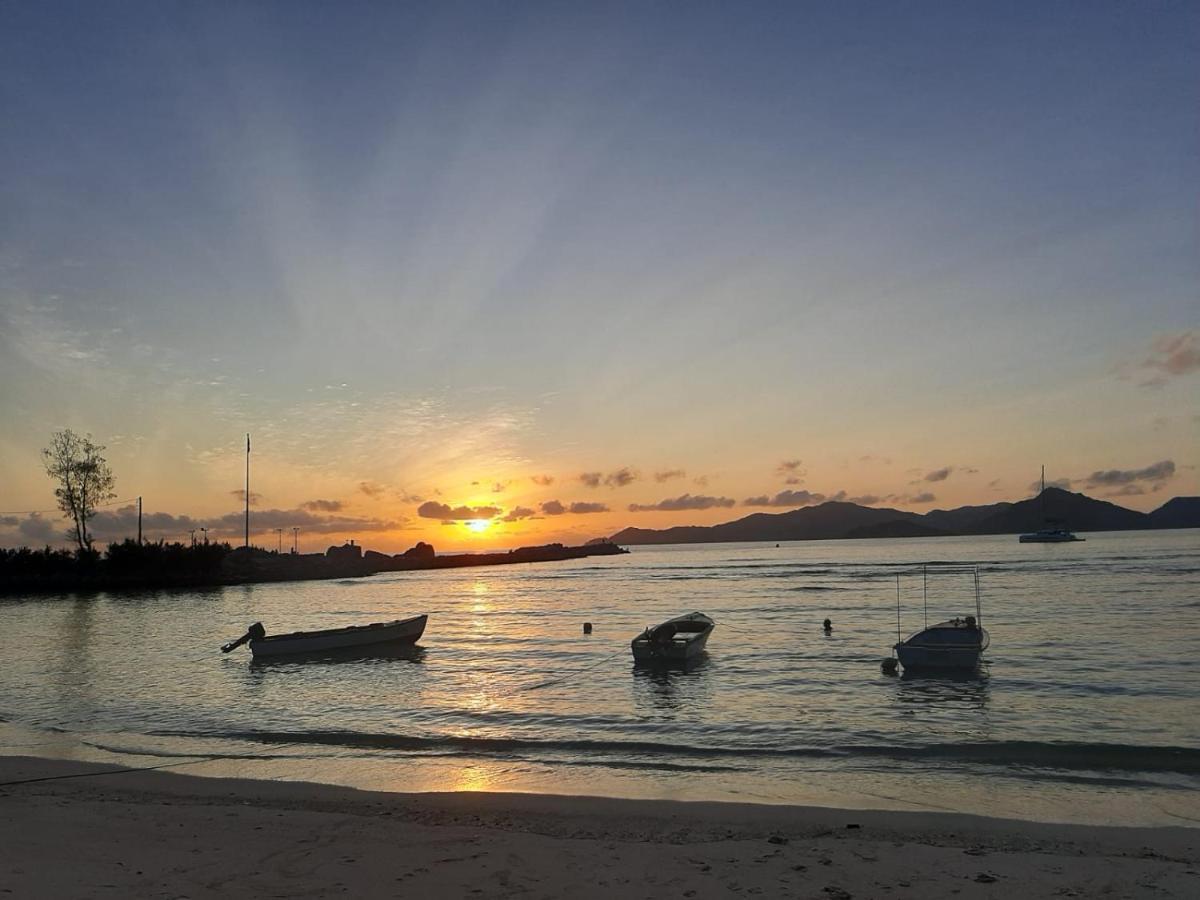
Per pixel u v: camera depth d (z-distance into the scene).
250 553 115.81
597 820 12.20
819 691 25.30
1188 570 83.25
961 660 27.56
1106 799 13.83
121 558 95.38
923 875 9.52
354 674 31.64
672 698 24.73
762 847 10.69
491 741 19.09
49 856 10.30
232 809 12.89
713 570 124.50
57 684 29.44
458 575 133.25
